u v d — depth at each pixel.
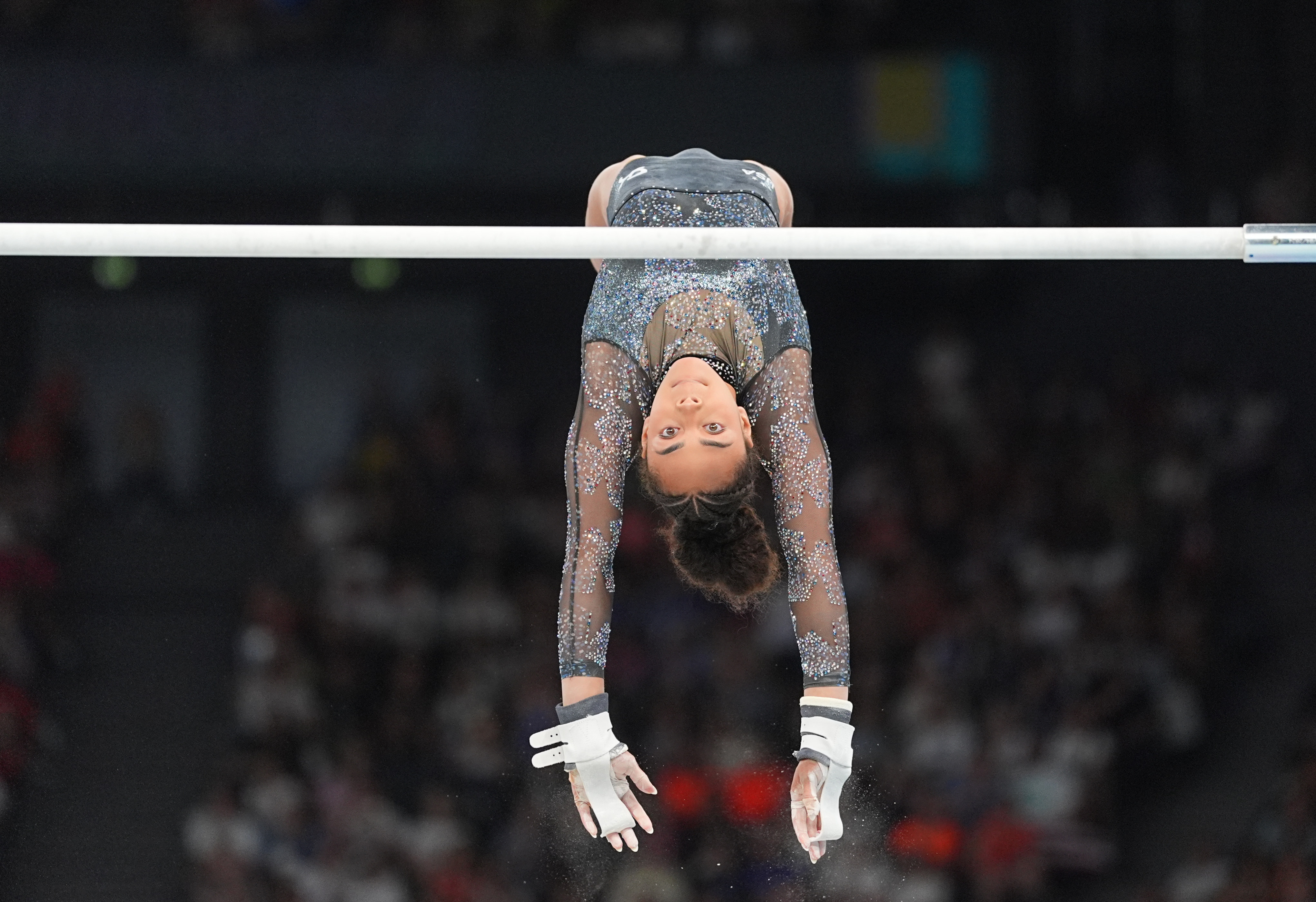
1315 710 19.00
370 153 22.06
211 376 24.22
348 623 19.25
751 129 22.42
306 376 24.36
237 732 18.66
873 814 16.72
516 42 22.98
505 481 21.30
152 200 22.44
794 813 6.48
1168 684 18.62
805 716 6.52
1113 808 17.59
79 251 6.25
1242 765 18.42
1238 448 22.05
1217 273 24.16
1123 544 20.11
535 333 24.61
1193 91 24.20
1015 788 17.02
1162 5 24.22
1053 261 24.55
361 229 6.20
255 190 22.19
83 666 20.64
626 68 22.42
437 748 17.75
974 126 22.88
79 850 18.59
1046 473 21.11
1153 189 23.81
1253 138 24.09
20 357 23.73
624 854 15.99
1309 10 23.98
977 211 23.34
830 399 22.67
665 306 6.54
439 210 22.94
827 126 22.59
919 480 21.02
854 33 23.58
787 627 18.02
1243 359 23.86
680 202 6.86
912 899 15.96
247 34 22.31
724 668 17.69
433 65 22.19
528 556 20.56
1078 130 24.14
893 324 24.70
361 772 17.38
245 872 16.84
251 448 24.25
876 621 18.81
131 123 21.70
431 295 24.50
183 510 23.19
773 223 6.99
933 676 17.80
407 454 21.48
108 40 21.94
